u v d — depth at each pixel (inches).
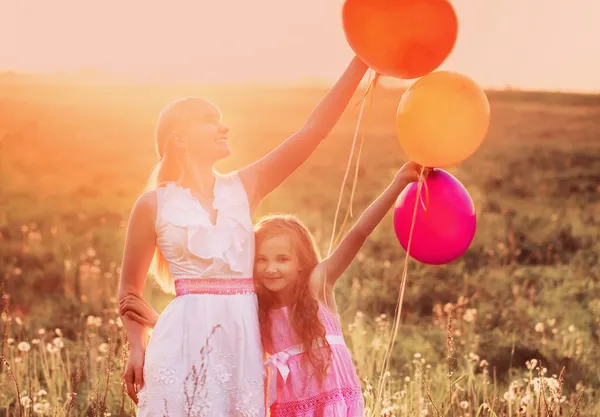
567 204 788.0
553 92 3080.7
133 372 153.1
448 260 152.2
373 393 217.2
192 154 157.3
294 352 154.8
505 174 1067.9
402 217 152.5
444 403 210.5
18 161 1291.8
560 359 289.6
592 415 225.6
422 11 140.9
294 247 156.5
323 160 1327.5
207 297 148.8
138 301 156.5
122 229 581.3
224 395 146.6
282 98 3284.9
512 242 502.6
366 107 160.4
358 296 386.0
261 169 160.4
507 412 207.8
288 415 153.7
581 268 467.2
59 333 266.4
